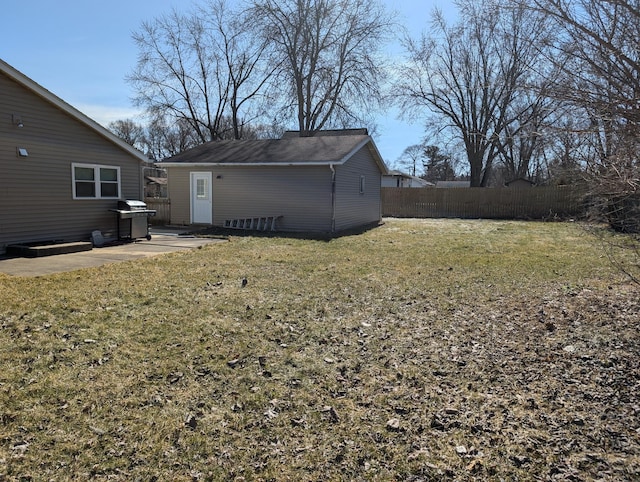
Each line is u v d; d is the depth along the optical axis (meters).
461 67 22.67
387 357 4.05
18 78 9.12
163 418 2.96
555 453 2.62
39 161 9.88
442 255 10.00
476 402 3.22
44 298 5.61
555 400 3.23
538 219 21.70
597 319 4.93
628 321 4.79
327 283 6.97
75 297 5.71
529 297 6.11
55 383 3.37
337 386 3.47
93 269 7.58
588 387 3.41
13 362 3.71
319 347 4.28
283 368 3.78
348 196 16.23
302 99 27.39
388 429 2.88
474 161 29.02
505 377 3.62
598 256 9.77
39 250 9.04
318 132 27.67
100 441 2.69
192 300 5.77
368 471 2.47
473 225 18.53
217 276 7.29
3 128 9.09
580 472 2.44
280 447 2.68
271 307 5.55
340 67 27.30
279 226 15.23
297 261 8.93
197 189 16.23
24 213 9.61
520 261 9.17
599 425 2.89
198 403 3.16
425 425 2.93
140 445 2.66
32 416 2.91
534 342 4.37
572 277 7.46
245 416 3.01
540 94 3.51
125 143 11.97
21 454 2.53
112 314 5.06
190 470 2.46
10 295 5.69
